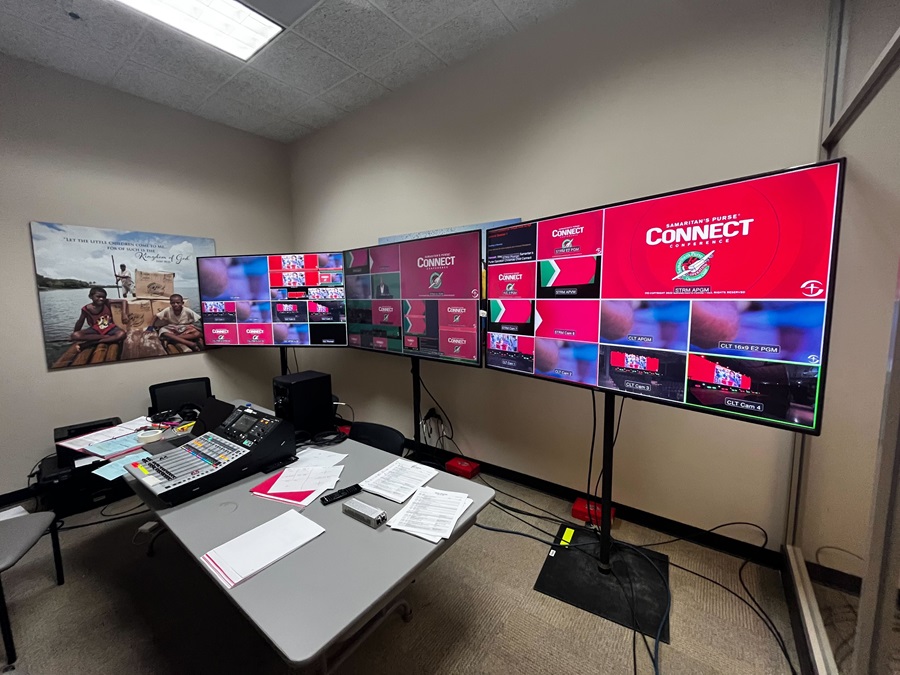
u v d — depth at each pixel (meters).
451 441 2.96
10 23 2.06
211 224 3.34
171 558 1.94
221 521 1.12
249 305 3.10
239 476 1.37
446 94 2.63
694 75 1.76
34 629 1.50
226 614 1.58
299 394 1.78
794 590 1.47
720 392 1.20
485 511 2.28
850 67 1.37
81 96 2.60
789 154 1.59
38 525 1.52
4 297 2.37
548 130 2.22
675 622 1.48
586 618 1.52
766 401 1.11
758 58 1.62
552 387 2.40
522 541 2.00
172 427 1.97
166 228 3.06
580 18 2.04
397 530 1.09
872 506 0.80
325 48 2.37
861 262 1.23
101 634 1.48
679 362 1.28
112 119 2.75
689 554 1.87
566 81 2.13
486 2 2.02
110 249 2.77
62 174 2.54
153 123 2.96
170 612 1.59
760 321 1.10
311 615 0.79
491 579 1.73
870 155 1.18
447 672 1.30
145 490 1.33
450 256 2.18
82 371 2.68
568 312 1.62
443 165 2.71
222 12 2.06
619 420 2.13
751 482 1.80
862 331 1.21
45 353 2.53
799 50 1.53
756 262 1.10
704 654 1.36
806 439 1.61
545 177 2.26
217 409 1.78
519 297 1.83
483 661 1.34
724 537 1.88
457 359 2.22
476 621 1.51
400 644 1.41
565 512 2.27
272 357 3.84
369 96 2.99
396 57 2.48
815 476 1.51
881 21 1.19
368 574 0.91
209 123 3.30
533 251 1.74
